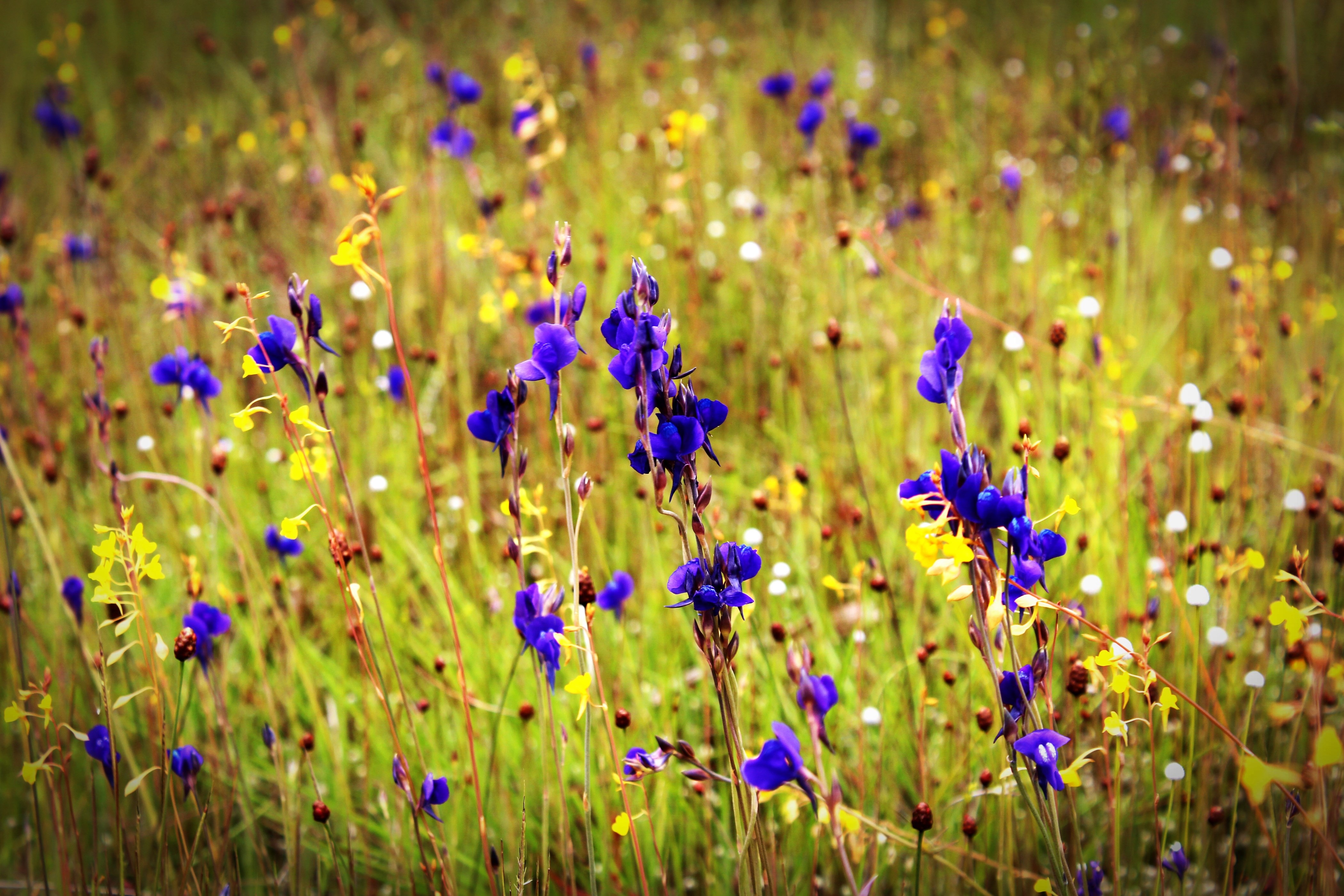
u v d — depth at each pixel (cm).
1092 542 290
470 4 809
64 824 247
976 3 803
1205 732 245
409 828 237
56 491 327
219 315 417
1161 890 191
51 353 440
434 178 434
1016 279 398
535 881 220
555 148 433
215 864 212
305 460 178
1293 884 218
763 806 232
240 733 271
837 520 313
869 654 273
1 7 841
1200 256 459
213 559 286
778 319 414
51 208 562
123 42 814
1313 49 670
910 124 616
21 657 215
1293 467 333
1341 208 476
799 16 784
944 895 231
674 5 797
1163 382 390
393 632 292
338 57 738
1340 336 399
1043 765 147
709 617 149
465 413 361
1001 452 338
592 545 320
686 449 145
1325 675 191
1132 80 624
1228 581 258
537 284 402
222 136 610
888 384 383
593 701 181
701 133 469
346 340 384
